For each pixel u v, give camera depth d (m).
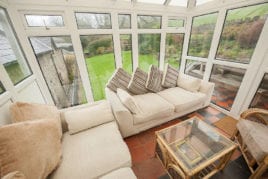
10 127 0.85
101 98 2.73
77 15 1.98
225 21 2.14
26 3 1.64
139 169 1.41
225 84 2.47
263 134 1.28
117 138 1.31
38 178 0.81
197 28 2.67
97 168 1.02
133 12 2.27
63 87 2.33
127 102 1.67
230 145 1.26
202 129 1.59
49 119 1.17
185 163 1.13
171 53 3.03
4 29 1.48
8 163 0.73
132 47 2.56
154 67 2.39
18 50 1.70
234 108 2.24
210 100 2.55
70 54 2.14
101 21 2.15
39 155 0.88
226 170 1.38
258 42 1.76
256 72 1.86
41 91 2.05
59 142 1.14
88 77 2.38
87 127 1.42
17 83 1.50
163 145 1.30
